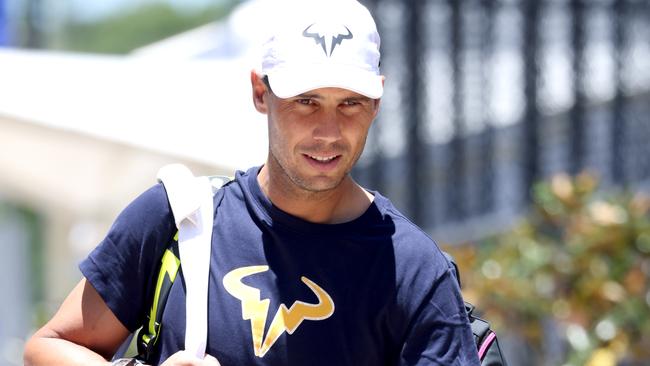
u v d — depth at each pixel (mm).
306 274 6961
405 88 17453
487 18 18234
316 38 6867
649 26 19891
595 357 16094
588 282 16328
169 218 7238
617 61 19609
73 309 7336
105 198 17922
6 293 31969
